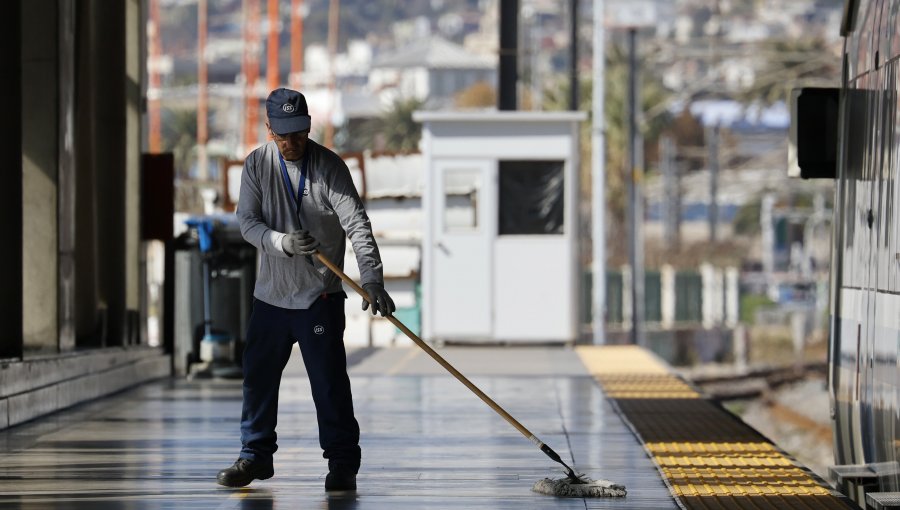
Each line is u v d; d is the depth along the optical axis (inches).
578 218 2103.8
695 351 5634.8
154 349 1600.6
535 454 1001.5
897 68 828.0
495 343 2075.5
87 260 1498.5
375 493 836.6
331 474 838.5
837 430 1002.7
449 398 1390.3
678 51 6496.1
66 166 1317.7
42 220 1294.3
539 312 2062.0
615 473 916.6
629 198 4350.4
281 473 909.8
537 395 1422.2
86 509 780.0
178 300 1611.7
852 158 956.6
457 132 2054.6
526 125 2049.7
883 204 853.8
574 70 3174.2
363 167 2117.4
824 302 7460.6
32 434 1096.2
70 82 1327.5
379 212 2132.1
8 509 778.8
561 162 2050.9
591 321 5226.4
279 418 1215.6
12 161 1179.9
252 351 839.7
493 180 2053.4
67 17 1315.2
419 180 2117.4
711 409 1286.9
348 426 839.7
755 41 6397.6
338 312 833.5
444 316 2066.9
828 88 1019.9
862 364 910.4
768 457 982.4
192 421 1182.3
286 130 805.2
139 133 1625.2
